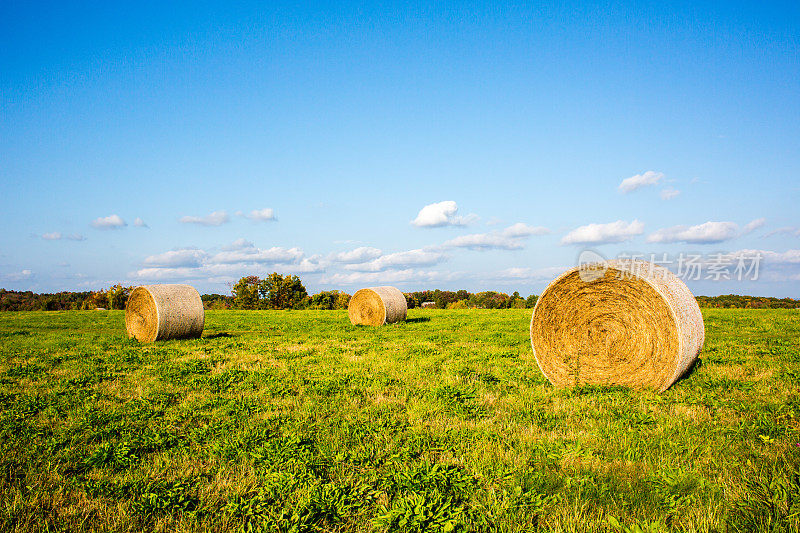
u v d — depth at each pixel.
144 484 5.79
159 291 20.28
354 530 4.85
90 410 9.24
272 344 19.06
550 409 8.78
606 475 5.75
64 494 5.67
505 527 4.70
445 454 6.62
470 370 12.63
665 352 10.07
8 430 7.96
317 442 7.19
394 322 28.59
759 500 4.96
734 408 8.40
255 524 4.92
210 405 9.50
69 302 86.50
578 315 11.46
